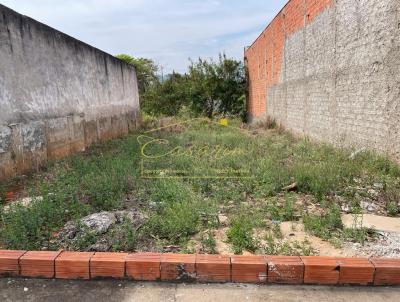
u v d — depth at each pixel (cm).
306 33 792
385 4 446
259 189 379
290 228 277
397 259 210
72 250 240
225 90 1703
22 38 509
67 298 194
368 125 504
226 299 192
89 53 809
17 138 478
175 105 1756
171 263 208
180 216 282
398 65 424
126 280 211
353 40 545
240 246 241
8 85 466
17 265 214
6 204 349
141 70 2666
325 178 384
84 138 754
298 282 205
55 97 615
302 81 835
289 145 720
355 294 195
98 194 339
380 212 318
